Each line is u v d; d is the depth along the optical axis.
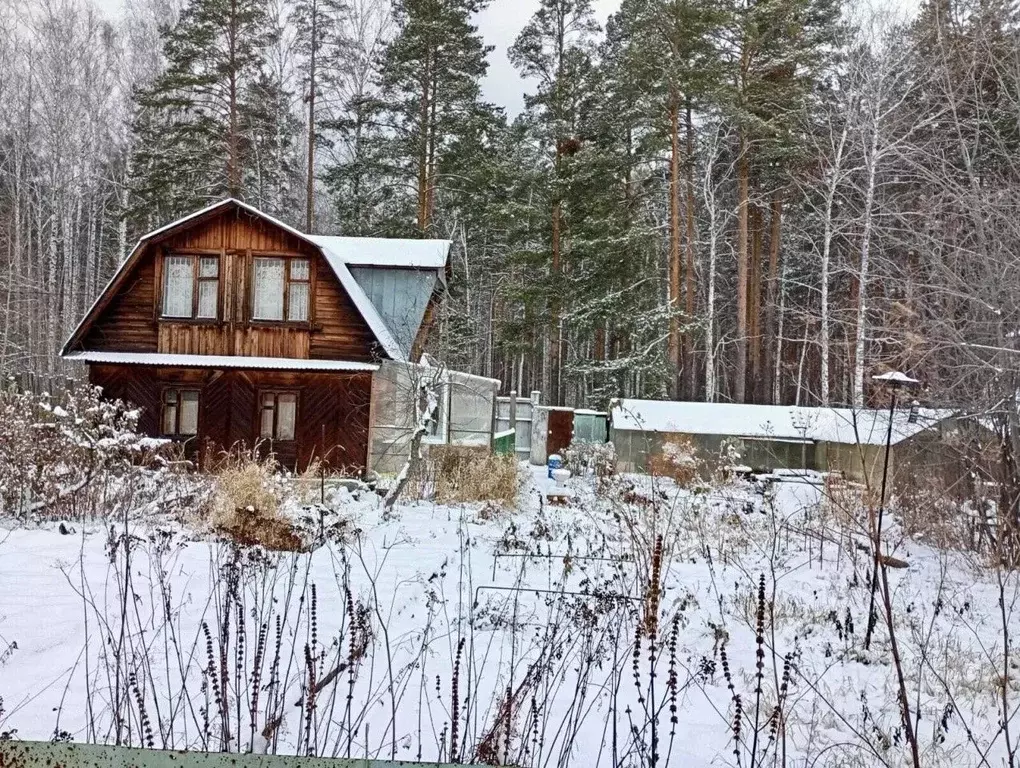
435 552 8.82
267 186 34.41
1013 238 10.68
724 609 7.16
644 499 11.38
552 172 30.03
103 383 17.05
